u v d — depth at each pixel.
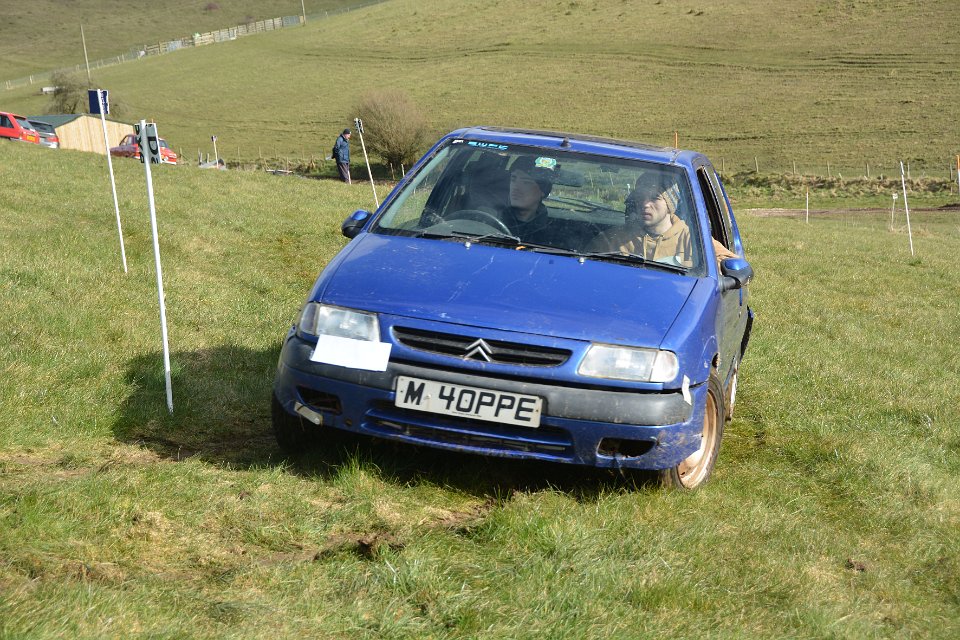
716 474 5.52
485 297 4.64
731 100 69.69
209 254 11.21
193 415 5.52
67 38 176.38
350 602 3.35
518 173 5.68
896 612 3.98
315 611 3.25
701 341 4.80
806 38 82.56
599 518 4.36
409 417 4.45
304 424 4.84
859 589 4.17
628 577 3.81
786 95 69.12
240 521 3.96
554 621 3.36
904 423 7.24
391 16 121.25
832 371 8.59
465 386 4.36
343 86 87.75
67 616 2.93
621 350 4.46
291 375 4.62
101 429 5.07
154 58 118.62
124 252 9.38
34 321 6.82
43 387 5.44
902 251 20.58
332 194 20.28
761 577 4.02
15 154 22.38
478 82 82.69
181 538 3.76
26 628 2.82
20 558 3.35
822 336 10.68
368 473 4.61
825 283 15.46
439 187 5.69
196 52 116.75
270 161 62.09
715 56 81.62
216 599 3.27
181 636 2.96
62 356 6.02
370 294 4.64
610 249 5.30
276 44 113.75
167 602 3.18
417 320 4.48
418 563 3.61
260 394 6.07
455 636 3.21
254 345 7.23
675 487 4.90
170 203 15.62
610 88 76.50
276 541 3.86
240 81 94.56
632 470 4.90
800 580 4.06
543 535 4.04
